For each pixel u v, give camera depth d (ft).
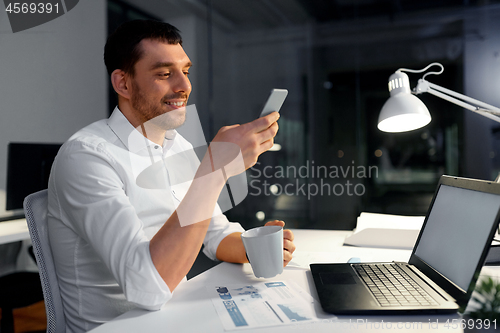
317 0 16.37
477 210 1.97
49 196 2.59
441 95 3.47
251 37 18.69
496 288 1.62
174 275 2.04
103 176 2.37
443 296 1.91
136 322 1.82
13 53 9.38
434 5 15.88
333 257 2.96
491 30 15.35
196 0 15.70
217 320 1.81
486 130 15.66
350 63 17.70
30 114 9.71
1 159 8.85
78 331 2.58
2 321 4.80
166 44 2.79
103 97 12.06
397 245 3.33
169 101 2.84
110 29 13.04
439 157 17.95
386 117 3.47
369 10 16.78
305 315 1.82
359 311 1.79
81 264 2.53
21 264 7.38
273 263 2.31
